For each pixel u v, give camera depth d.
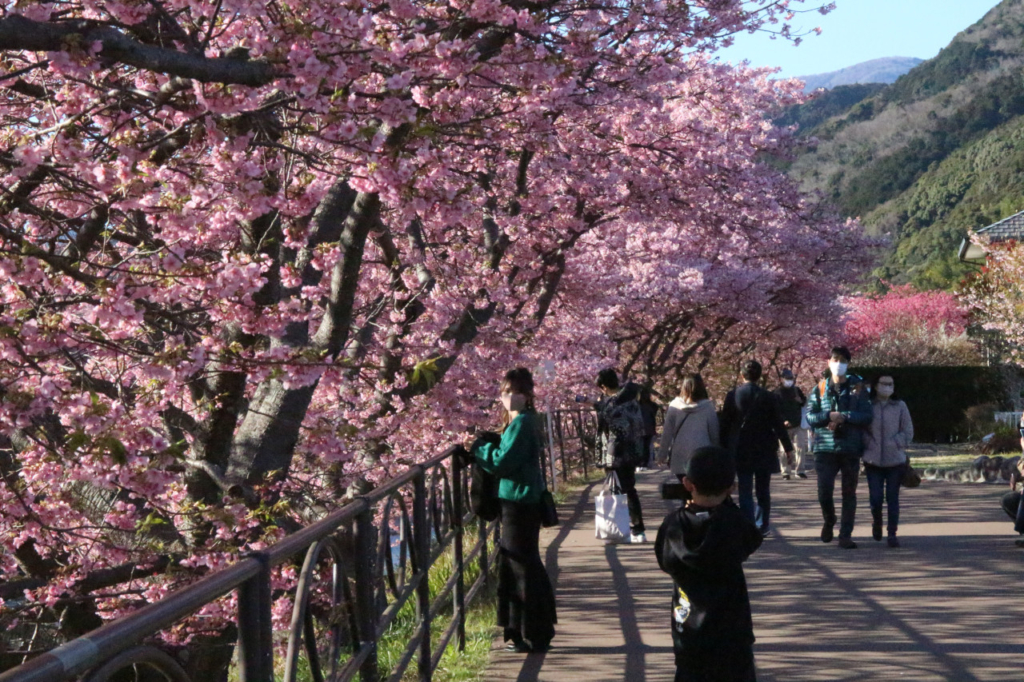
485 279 10.61
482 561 8.51
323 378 6.09
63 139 4.43
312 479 7.97
